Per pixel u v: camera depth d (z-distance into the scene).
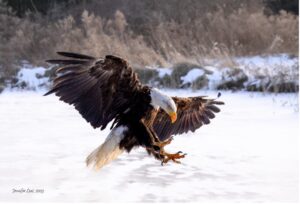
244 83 22.36
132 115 8.05
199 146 13.23
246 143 13.52
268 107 18.59
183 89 22.72
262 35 27.33
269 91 21.72
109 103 7.96
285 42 27.34
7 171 11.13
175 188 10.13
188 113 8.85
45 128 15.38
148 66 24.77
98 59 7.66
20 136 14.30
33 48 27.41
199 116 8.88
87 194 9.78
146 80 23.47
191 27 28.61
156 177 10.77
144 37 28.80
